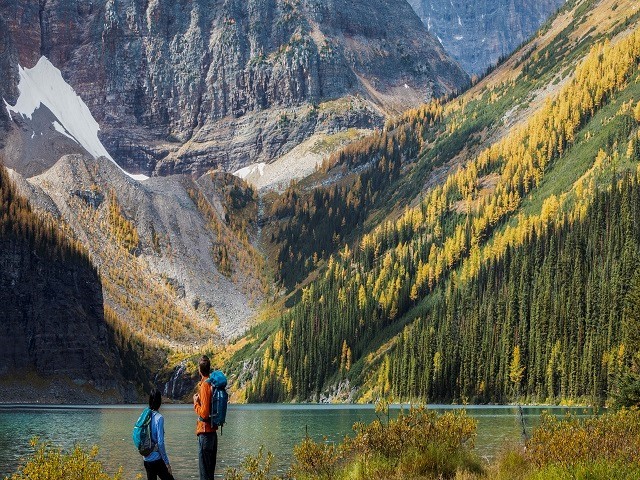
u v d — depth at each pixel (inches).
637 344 3479.3
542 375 7091.5
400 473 1369.3
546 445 1437.0
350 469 1424.7
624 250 7027.6
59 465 1157.7
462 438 1561.3
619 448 1353.3
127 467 2576.3
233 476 1413.6
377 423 1592.0
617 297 6525.6
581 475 1175.0
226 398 1112.8
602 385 6023.6
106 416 5944.9
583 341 6811.0
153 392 1119.0
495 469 1397.6
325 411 6683.1
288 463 2524.6
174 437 3907.5
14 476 1165.7
